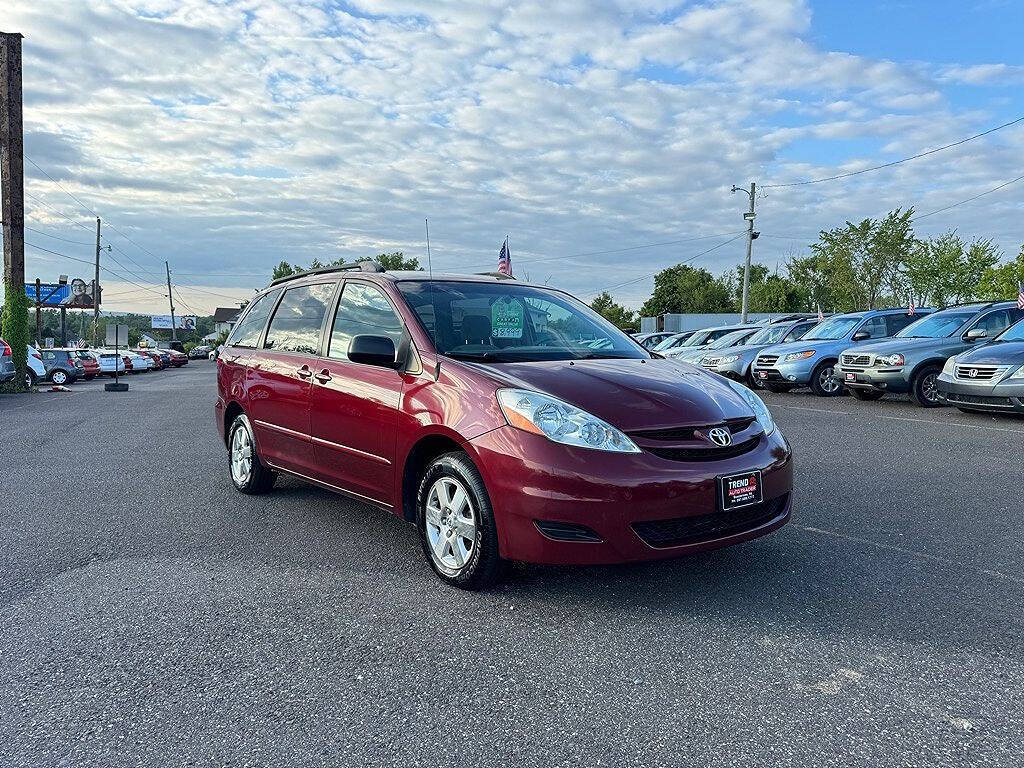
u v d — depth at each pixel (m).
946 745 2.34
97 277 55.62
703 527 3.53
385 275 4.77
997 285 36.34
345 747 2.39
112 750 2.39
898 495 5.58
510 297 4.88
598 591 3.69
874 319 14.31
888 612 3.38
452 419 3.69
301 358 5.12
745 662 2.93
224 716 2.59
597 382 3.74
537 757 2.32
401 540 4.66
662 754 2.32
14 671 2.95
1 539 4.79
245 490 5.98
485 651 3.06
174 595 3.75
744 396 4.09
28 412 14.10
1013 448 7.42
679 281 81.38
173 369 47.47
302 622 3.39
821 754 2.30
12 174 21.33
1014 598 3.53
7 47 21.09
